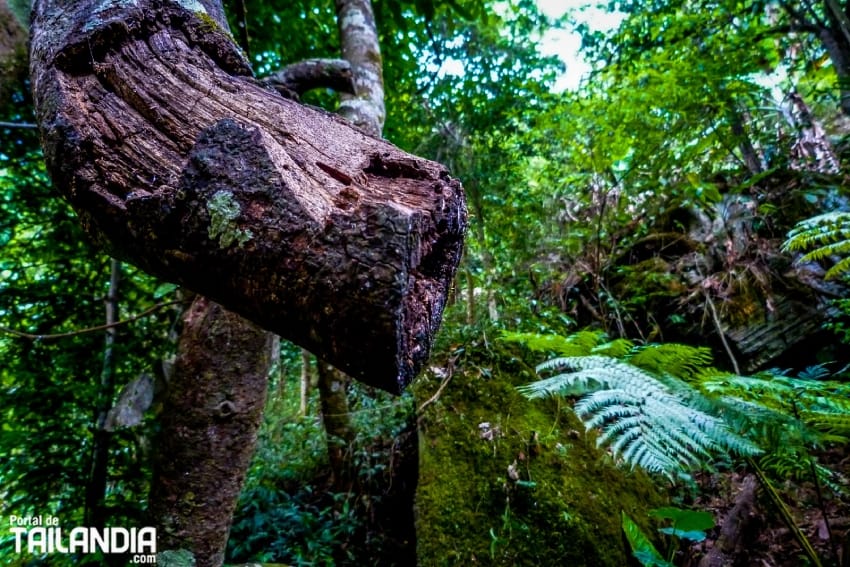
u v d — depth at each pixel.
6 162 1.83
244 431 1.61
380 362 0.40
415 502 2.03
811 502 1.74
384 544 2.30
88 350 2.04
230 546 2.16
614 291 3.84
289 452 3.05
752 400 1.42
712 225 3.63
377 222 0.40
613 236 4.09
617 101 3.72
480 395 2.50
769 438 1.14
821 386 1.32
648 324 3.54
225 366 1.56
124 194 0.54
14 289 1.92
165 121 0.59
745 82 3.56
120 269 2.15
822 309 2.75
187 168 0.46
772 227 3.29
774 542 1.62
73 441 1.80
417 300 0.47
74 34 0.66
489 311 3.51
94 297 2.11
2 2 1.67
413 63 3.36
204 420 1.54
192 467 1.54
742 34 3.93
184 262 0.47
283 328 0.45
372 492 2.58
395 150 0.61
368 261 0.39
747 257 3.22
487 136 5.02
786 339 2.81
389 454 2.62
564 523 1.79
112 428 1.78
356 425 2.78
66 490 1.82
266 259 0.42
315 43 2.89
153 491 1.58
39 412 1.82
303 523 2.28
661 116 3.71
